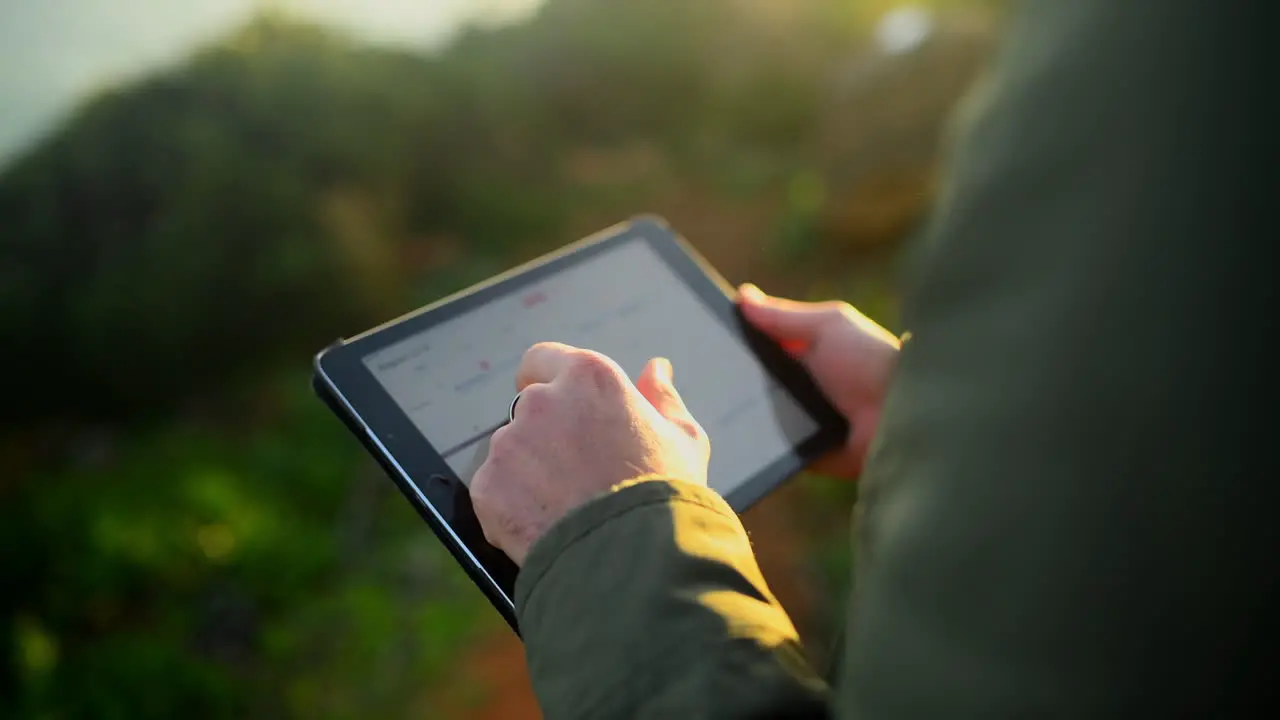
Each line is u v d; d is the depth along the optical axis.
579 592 0.75
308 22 7.55
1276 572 0.44
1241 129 0.44
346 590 4.18
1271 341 0.44
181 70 6.62
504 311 1.39
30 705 3.73
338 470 5.04
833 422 1.47
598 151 8.25
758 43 8.04
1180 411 0.45
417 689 3.61
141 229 6.07
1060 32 0.52
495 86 7.93
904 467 0.57
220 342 5.94
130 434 5.74
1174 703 0.45
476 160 7.51
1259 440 0.44
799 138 7.87
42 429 5.79
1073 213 0.49
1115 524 0.46
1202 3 0.46
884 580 0.55
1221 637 0.44
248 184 6.10
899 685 0.52
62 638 4.16
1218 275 0.44
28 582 4.44
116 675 3.86
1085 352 0.47
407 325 1.30
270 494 4.91
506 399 1.29
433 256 7.03
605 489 0.85
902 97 5.70
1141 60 0.47
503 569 1.11
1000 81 0.56
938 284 0.57
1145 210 0.46
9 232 5.87
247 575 4.32
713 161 7.82
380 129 6.97
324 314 6.07
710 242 6.76
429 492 1.18
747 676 0.68
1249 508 0.44
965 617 0.50
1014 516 0.49
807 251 6.11
